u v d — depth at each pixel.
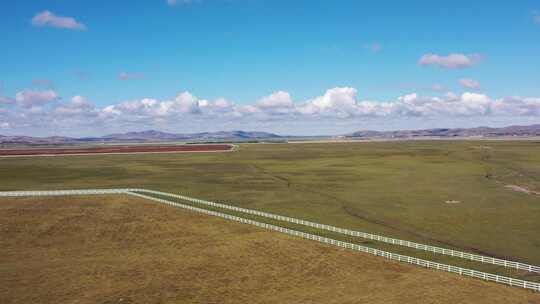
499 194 107.75
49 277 52.94
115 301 46.41
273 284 50.69
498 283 48.66
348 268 54.31
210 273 54.16
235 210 87.69
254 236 67.25
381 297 45.91
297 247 61.75
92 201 86.31
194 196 106.75
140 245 65.25
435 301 44.31
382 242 66.94
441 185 122.44
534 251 63.59
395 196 106.62
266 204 97.25
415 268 53.66
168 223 74.56
